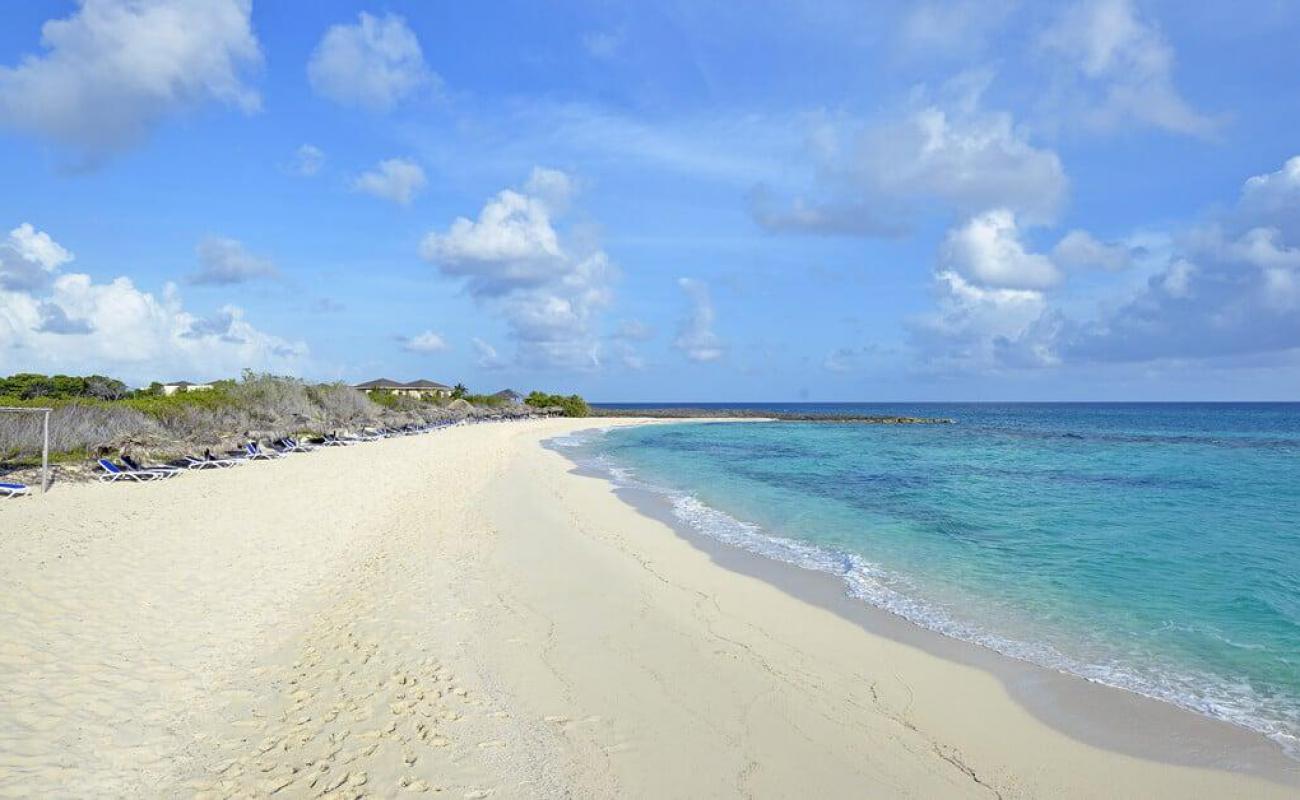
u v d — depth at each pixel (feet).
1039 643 25.46
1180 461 98.37
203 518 40.09
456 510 49.08
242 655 21.71
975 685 21.70
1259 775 16.70
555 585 31.42
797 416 321.32
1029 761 17.24
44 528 36.04
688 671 22.17
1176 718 19.62
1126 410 448.65
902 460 100.42
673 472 83.25
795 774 16.26
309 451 86.22
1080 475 80.07
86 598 25.20
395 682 20.26
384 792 14.69
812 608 29.30
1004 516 52.06
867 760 17.06
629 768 16.21
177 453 64.03
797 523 48.96
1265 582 33.65
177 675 19.90
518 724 18.12
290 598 27.37
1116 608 29.60
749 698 20.35
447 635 24.32
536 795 14.92
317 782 14.98
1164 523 49.06
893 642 25.40
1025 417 311.06
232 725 17.37
